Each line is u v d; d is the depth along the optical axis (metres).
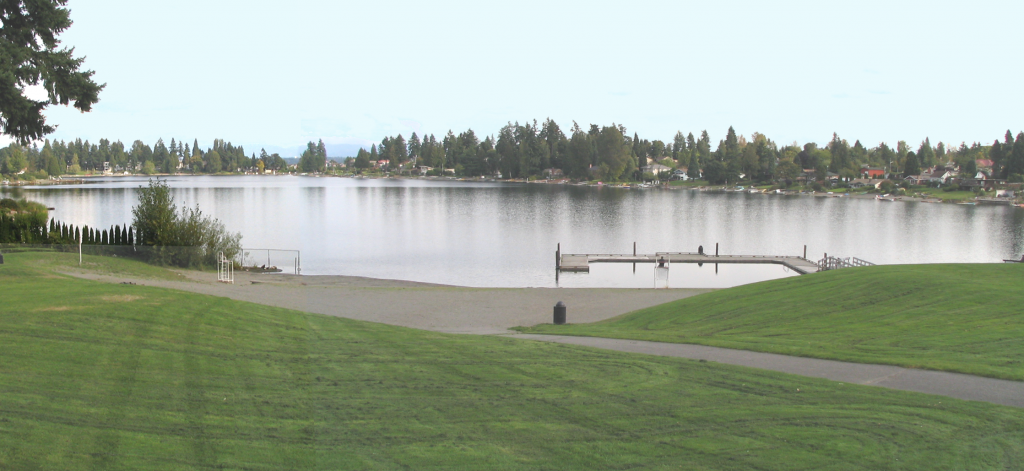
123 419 7.44
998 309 14.76
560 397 9.51
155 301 14.03
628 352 12.70
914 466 7.20
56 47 24.30
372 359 11.20
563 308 18.42
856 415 8.77
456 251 51.84
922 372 10.77
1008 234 68.69
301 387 9.14
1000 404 9.16
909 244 60.78
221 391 8.60
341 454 7.10
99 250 27.62
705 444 7.79
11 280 16.47
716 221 79.88
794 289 19.19
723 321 16.47
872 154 185.25
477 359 11.69
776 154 190.00
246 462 6.61
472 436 7.91
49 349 9.81
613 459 7.36
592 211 92.56
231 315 13.44
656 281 39.03
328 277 31.81
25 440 6.73
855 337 13.45
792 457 7.43
